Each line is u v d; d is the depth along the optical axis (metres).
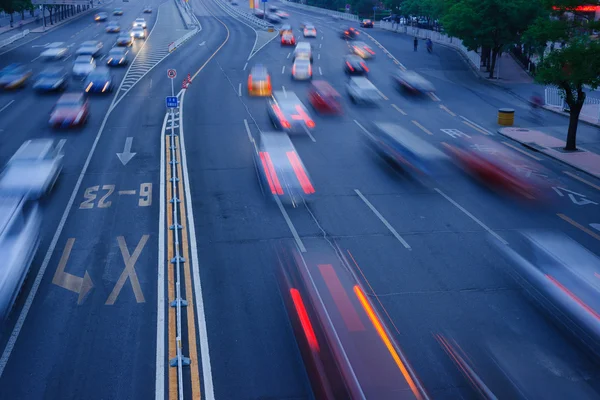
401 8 80.56
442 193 21.28
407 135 29.55
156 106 35.06
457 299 13.87
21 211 19.03
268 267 15.43
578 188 22.22
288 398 10.53
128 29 77.31
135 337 12.41
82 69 44.22
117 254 16.14
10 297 13.87
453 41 63.84
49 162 23.77
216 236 17.36
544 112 35.84
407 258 16.00
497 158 26.03
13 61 51.28
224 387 10.85
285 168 23.84
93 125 30.56
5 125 30.41
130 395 10.68
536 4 43.72
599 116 32.84
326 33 76.00
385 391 10.58
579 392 10.69
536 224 18.47
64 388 10.86
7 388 10.84
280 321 12.94
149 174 23.00
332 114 33.88
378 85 43.16
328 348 11.91
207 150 26.31
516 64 52.75
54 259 15.80
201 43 65.12
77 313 13.28
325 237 17.34
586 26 25.02
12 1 58.88
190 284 14.52
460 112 35.47
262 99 37.41
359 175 23.17
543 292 14.22
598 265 15.61
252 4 94.44
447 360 11.52
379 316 13.05
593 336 12.45
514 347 12.01
